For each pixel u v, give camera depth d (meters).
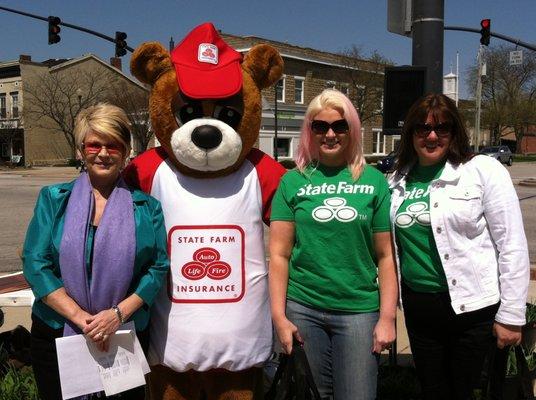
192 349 2.76
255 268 2.86
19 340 3.91
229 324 2.78
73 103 40.62
